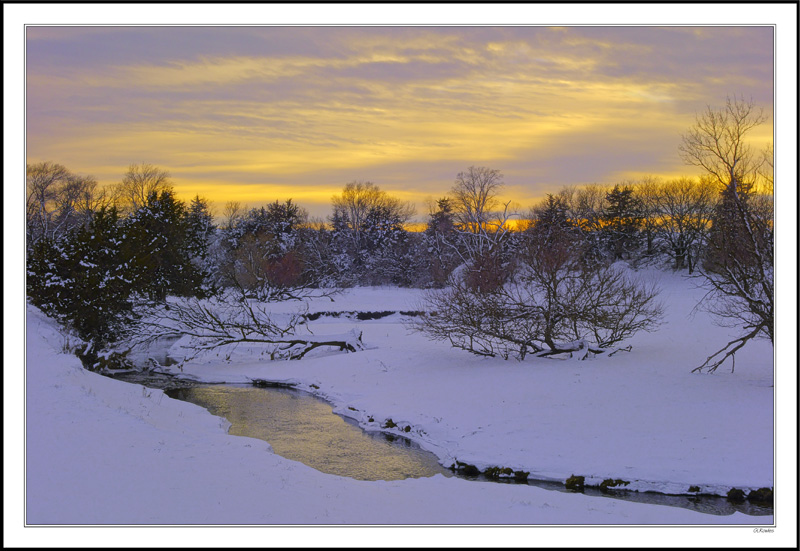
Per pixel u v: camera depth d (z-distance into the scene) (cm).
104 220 3509
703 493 1357
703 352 2670
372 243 8412
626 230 7038
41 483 1160
